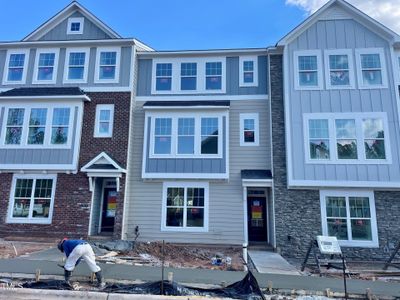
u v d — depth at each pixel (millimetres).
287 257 13430
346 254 13180
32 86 16234
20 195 15008
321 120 14406
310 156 14078
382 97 14312
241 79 16016
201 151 15070
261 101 15711
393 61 14547
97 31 16984
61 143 15180
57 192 14867
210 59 16375
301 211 13891
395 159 13656
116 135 15258
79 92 15555
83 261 9156
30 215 14789
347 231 13453
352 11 15023
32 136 15328
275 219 13945
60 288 6680
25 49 16688
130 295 6141
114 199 15734
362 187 13617
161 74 16422
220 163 14867
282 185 14266
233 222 14461
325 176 13844
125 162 14914
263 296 6484
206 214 14625
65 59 16375
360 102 14367
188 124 15430
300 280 7938
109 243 12703
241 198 14703
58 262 8984
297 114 14547
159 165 15078
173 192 15016
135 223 14773
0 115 15531
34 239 14273
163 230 14617
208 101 15812
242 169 15070
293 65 15047
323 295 7074
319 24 15305
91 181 14758
